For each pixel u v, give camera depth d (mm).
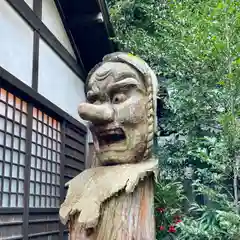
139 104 2400
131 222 2133
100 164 2512
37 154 4305
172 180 4324
